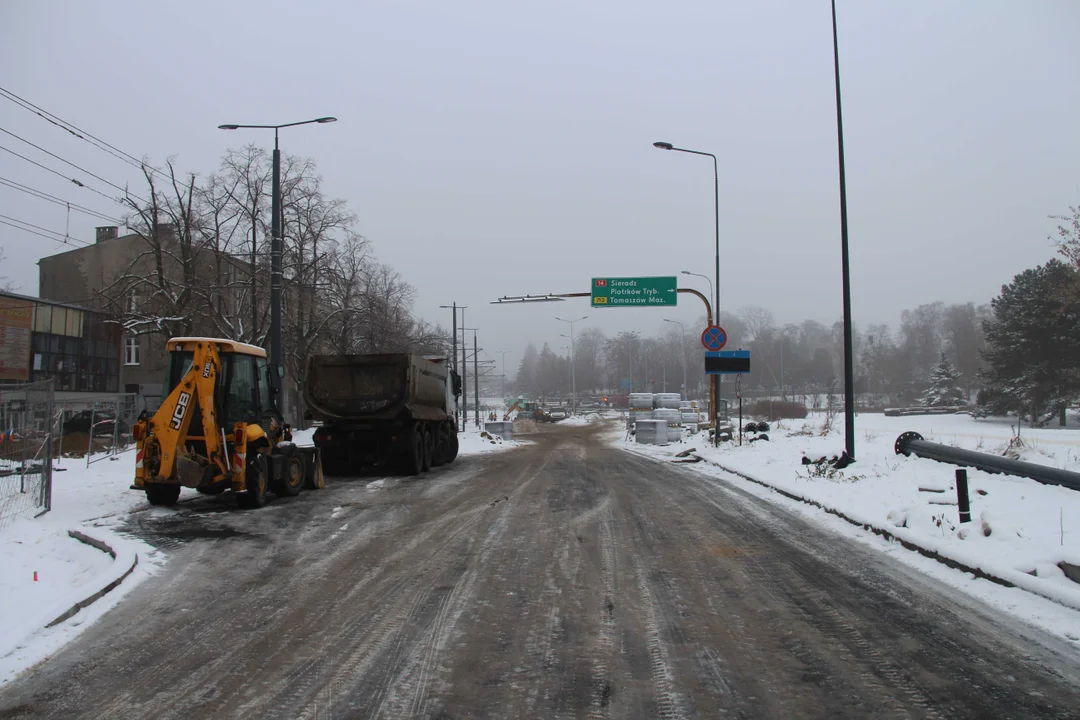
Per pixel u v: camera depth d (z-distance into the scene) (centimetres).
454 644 585
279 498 1447
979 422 5000
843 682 506
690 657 556
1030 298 4688
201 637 604
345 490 1586
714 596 721
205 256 3812
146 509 1291
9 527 1019
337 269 3938
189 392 1264
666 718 451
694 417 5175
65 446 2709
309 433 3072
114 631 620
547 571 823
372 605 694
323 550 942
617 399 11669
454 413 2541
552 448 3425
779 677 516
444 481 1777
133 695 488
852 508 1131
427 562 870
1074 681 504
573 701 477
